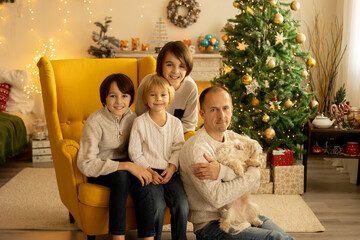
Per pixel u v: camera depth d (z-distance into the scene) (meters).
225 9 4.83
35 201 2.95
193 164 1.83
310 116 3.31
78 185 2.07
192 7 4.79
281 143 3.21
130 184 1.98
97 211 2.01
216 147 1.89
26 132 4.35
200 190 1.82
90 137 2.05
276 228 1.89
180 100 2.35
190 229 2.53
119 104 2.05
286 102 3.10
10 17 4.72
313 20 4.64
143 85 2.08
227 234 1.81
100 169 1.97
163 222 2.09
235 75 3.18
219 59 4.76
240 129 3.16
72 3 4.78
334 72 4.43
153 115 2.09
